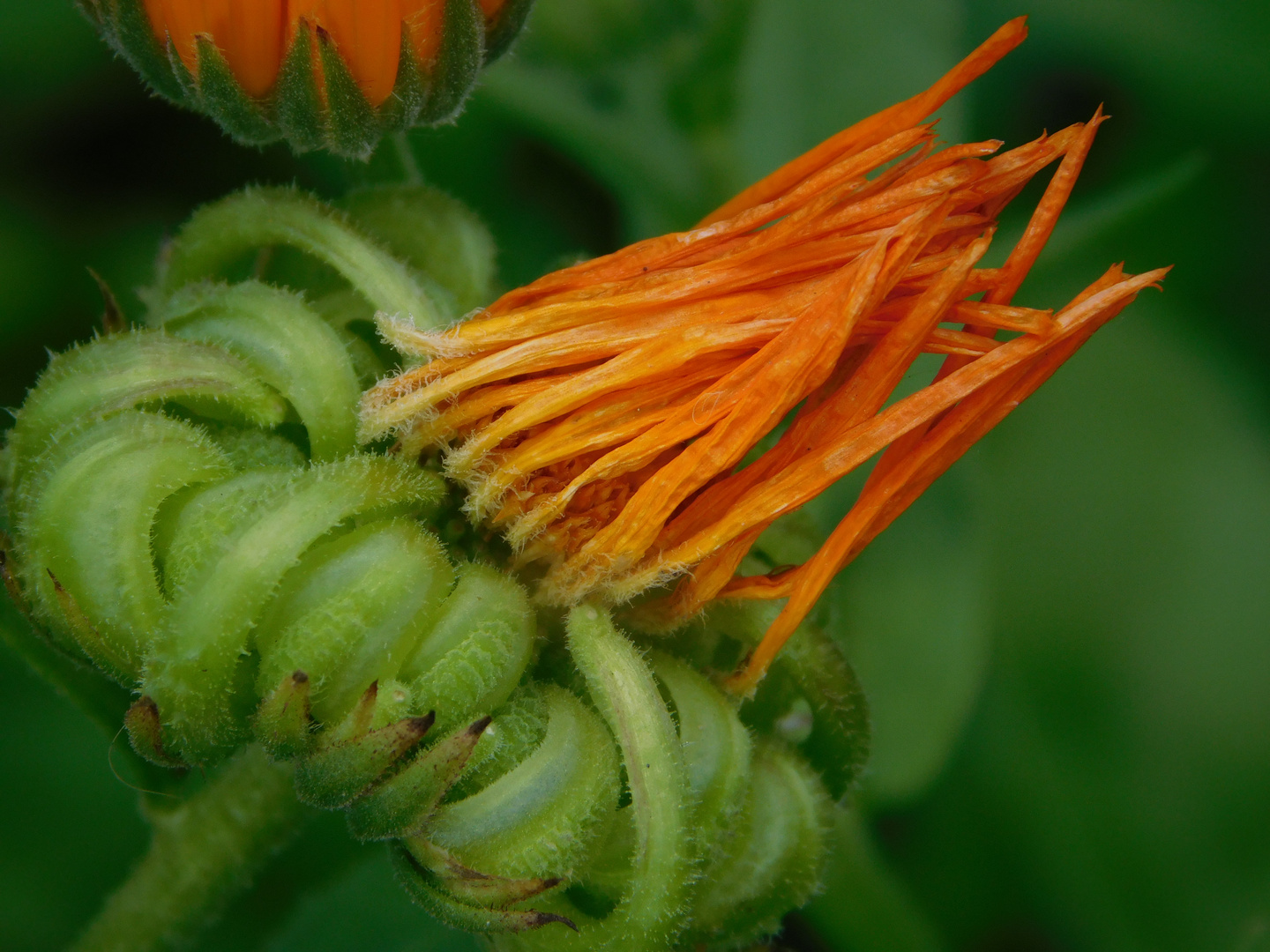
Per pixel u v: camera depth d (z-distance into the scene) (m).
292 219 0.11
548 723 0.11
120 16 0.11
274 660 0.11
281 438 0.11
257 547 0.11
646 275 0.11
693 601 0.11
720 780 0.11
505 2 0.12
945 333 0.11
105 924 0.12
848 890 0.13
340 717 0.11
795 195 0.11
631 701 0.11
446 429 0.11
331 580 0.11
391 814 0.11
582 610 0.11
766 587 0.11
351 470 0.11
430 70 0.11
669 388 0.11
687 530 0.11
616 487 0.11
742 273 0.11
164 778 0.12
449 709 0.11
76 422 0.11
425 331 0.11
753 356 0.11
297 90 0.11
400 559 0.11
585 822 0.11
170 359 0.11
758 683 0.11
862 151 0.11
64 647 0.11
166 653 0.11
